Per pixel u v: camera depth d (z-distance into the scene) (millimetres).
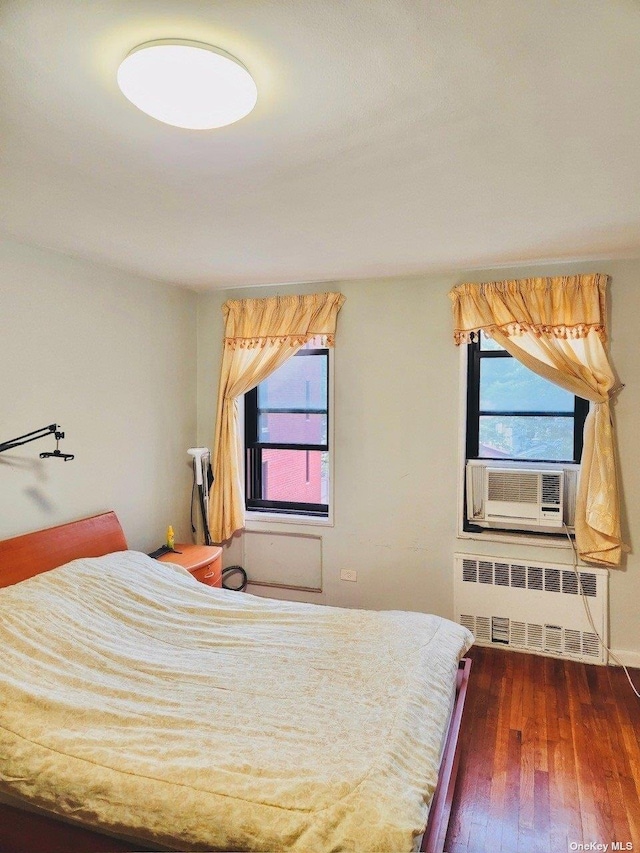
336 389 3621
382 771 1398
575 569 3113
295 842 1232
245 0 997
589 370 2967
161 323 3590
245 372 3734
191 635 2250
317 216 2242
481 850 1823
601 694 2781
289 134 1516
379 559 3572
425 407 3422
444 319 3355
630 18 1042
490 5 1011
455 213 2217
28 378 2605
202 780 1370
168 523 3701
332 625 2338
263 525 3855
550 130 1508
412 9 1023
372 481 3564
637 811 1986
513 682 2906
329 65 1192
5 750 1525
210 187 1919
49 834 1502
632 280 2963
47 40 1102
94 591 2344
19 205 2102
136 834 1357
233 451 3814
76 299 2895
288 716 1663
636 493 2994
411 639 2188
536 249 2783
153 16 1038
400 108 1382
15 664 1794
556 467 3221
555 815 1970
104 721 1616
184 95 1216
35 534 2541
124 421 3260
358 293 3537
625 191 1981
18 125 1465
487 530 3354
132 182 1870
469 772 2201
